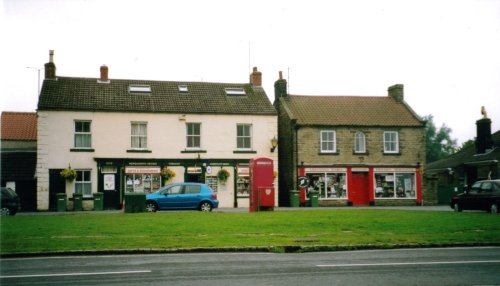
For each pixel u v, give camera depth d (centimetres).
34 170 3619
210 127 3694
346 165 3894
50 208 3388
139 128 3606
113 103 3578
